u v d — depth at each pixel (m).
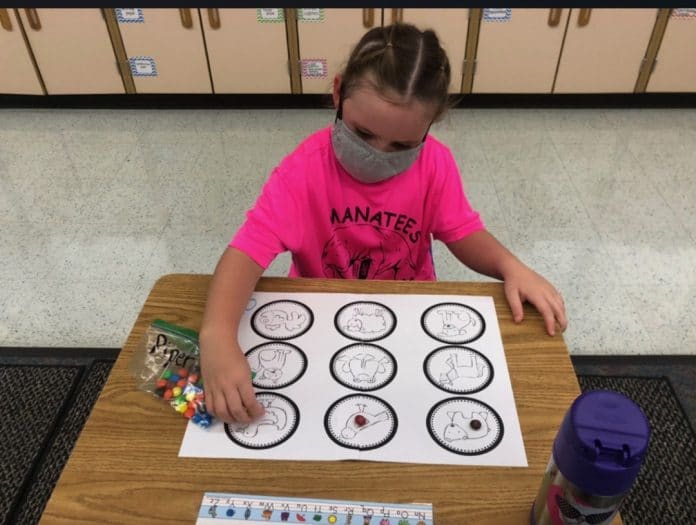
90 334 1.67
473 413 0.63
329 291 0.79
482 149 2.54
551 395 0.65
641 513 1.26
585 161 2.45
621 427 0.43
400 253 1.04
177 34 2.59
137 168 2.42
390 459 0.59
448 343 0.71
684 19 2.51
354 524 0.53
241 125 2.72
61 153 2.52
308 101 2.80
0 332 1.68
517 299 0.77
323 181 0.93
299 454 0.59
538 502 0.51
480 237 0.96
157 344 0.72
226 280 0.77
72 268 1.91
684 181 2.33
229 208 2.19
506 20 2.53
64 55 2.65
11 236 2.05
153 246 2.00
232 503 0.55
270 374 0.67
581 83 2.73
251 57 2.66
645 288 1.82
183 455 0.59
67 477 0.57
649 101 2.80
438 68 0.75
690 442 1.39
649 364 1.57
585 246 1.99
